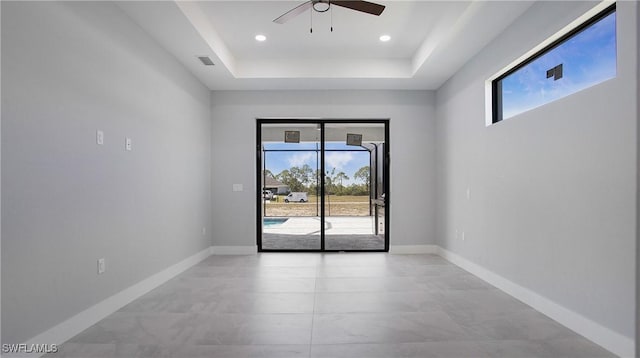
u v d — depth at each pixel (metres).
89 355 2.17
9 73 1.97
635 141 2.04
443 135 5.09
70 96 2.42
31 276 2.10
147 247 3.45
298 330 2.54
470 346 2.28
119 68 2.99
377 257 5.09
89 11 2.62
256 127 5.52
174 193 4.07
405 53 4.68
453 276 4.02
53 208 2.27
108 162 2.84
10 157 1.97
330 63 4.83
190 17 3.24
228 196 5.38
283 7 3.44
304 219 5.66
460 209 4.48
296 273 4.17
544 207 2.84
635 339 2.05
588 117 2.37
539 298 2.90
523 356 2.15
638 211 2.03
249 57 4.76
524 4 2.96
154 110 3.60
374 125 5.66
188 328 2.57
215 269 4.38
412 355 2.17
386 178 5.55
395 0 3.29
